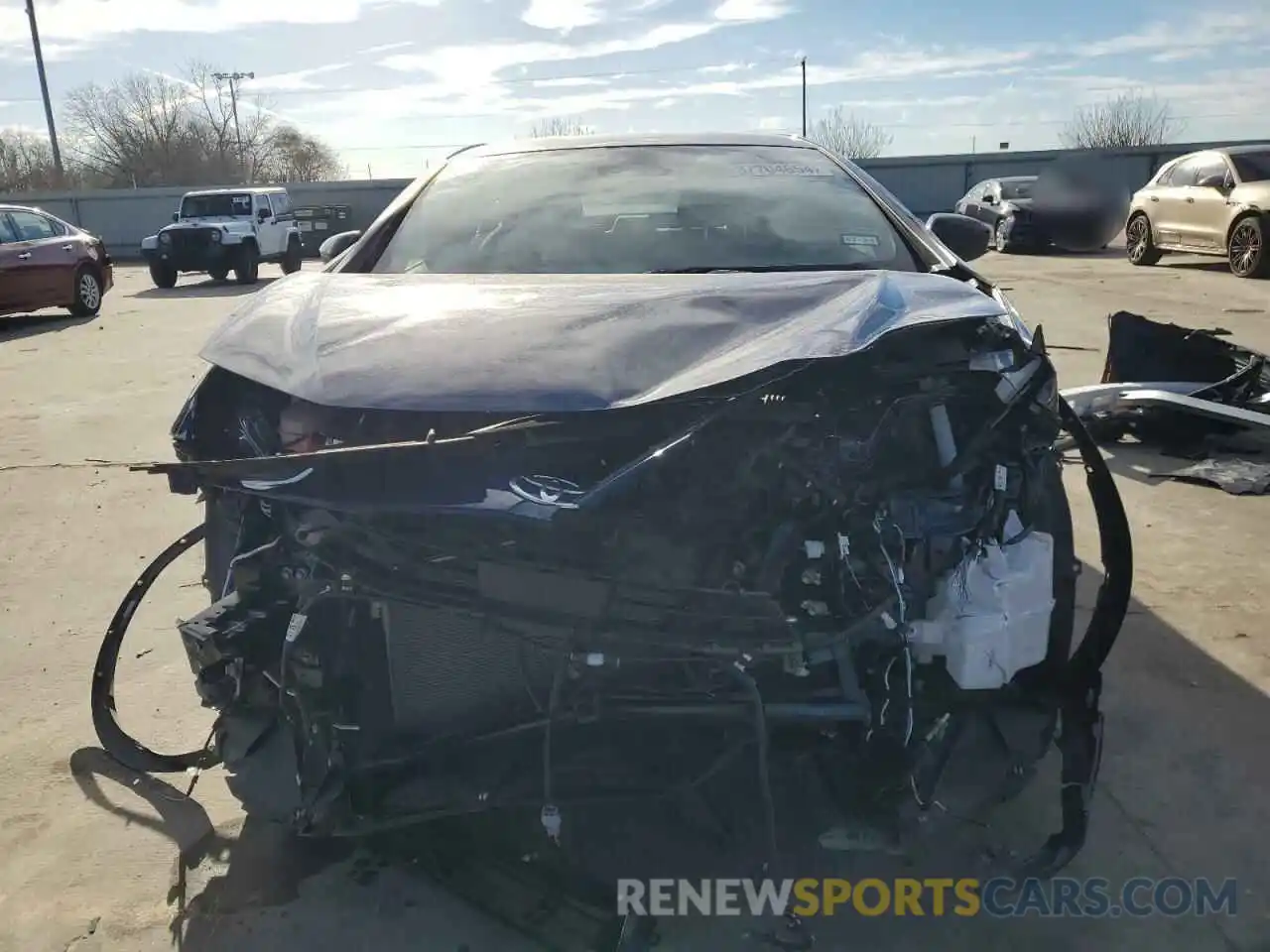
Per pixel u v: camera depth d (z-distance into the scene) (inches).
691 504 82.2
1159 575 160.7
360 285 108.5
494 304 96.7
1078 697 93.6
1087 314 427.2
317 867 97.7
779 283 97.9
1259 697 124.2
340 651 85.6
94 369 372.2
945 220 136.6
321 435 86.6
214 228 742.5
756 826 93.5
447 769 87.4
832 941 87.8
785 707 80.7
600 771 84.8
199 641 89.5
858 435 84.4
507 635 84.4
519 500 77.4
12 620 153.6
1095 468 100.3
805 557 82.4
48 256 512.7
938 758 86.0
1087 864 96.6
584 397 80.8
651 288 98.9
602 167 140.9
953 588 83.4
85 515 202.5
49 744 119.6
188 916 92.0
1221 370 235.9
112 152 2000.5
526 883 90.2
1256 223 548.1
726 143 148.4
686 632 79.0
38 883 96.7
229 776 93.0
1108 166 690.2
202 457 96.7
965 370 86.0
